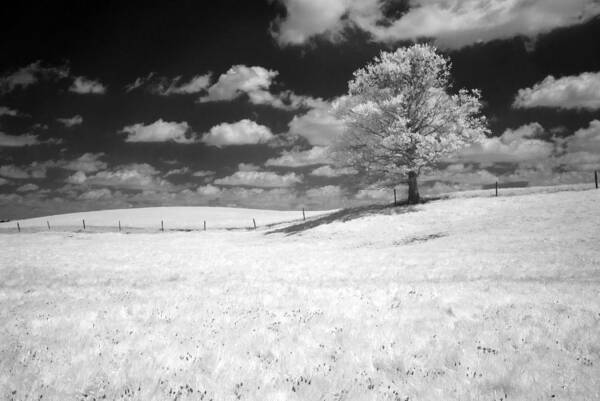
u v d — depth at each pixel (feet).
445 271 65.21
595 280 51.78
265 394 22.65
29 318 41.09
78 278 73.31
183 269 81.51
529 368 24.72
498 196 154.20
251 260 92.12
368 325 35.58
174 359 28.40
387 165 151.33
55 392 23.49
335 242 121.90
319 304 44.86
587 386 22.02
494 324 34.14
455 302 42.80
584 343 28.58
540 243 83.15
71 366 27.30
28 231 252.42
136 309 44.65
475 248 85.97
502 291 47.01
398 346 29.94
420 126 156.87
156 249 127.85
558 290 45.98
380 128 155.84
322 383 24.03
